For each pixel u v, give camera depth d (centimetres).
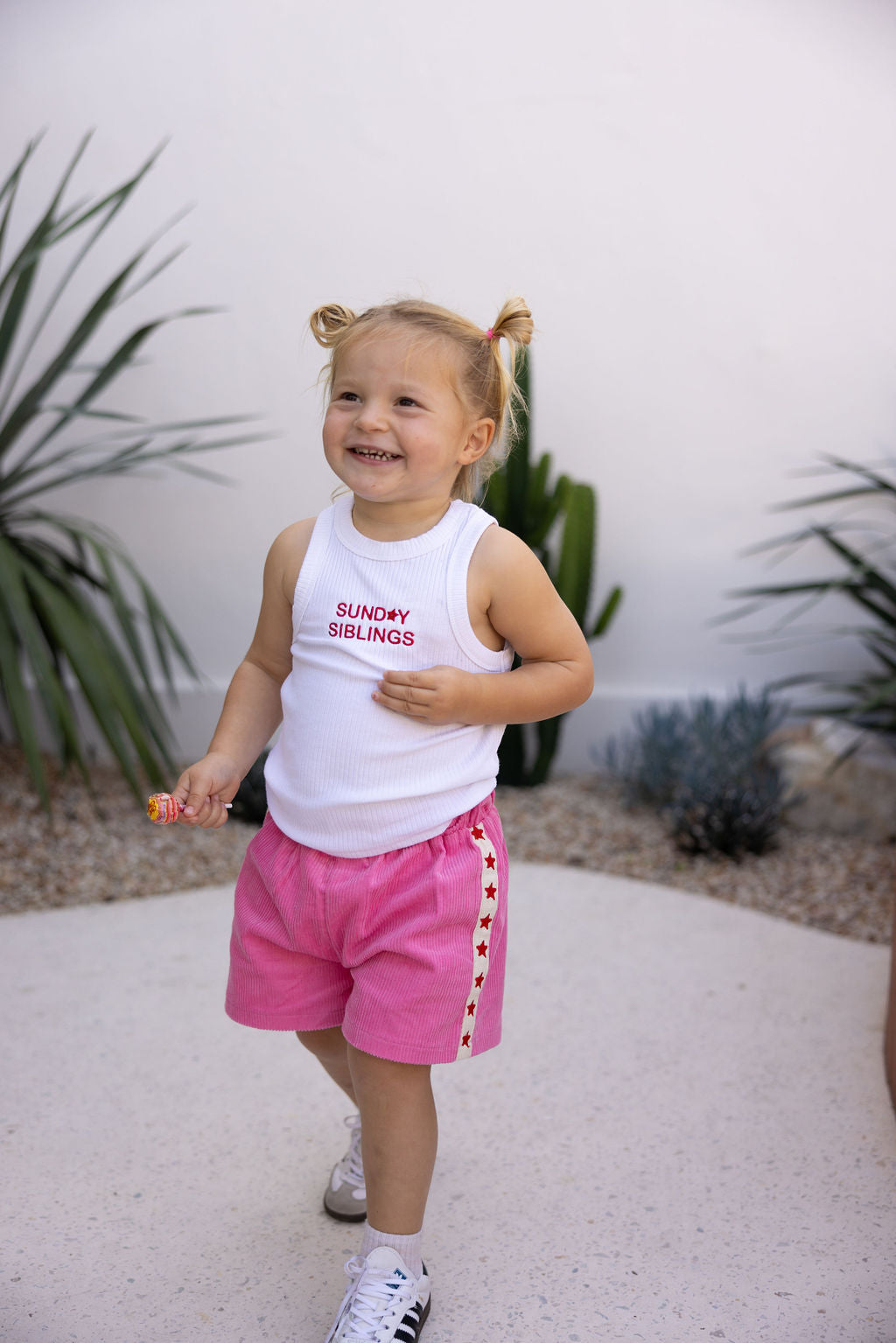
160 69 361
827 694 390
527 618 126
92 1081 197
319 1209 164
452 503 130
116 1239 157
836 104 349
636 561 388
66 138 366
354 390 121
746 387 371
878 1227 161
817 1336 139
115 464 338
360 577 127
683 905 285
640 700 395
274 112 362
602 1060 207
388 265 370
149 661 400
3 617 289
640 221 362
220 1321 141
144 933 263
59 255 373
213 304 375
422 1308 135
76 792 354
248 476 386
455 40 354
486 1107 191
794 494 378
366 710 125
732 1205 166
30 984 235
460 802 128
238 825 337
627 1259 153
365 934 127
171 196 369
